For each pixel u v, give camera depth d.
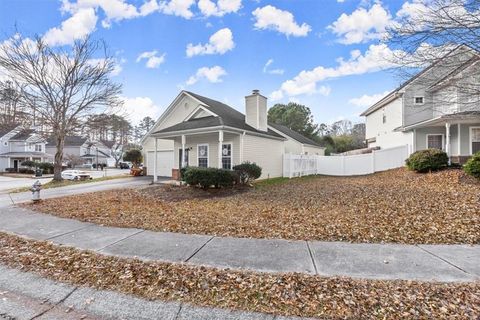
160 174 21.06
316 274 3.44
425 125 15.41
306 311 2.71
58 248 4.57
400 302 2.79
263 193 10.88
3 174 32.09
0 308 2.90
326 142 37.22
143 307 2.87
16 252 4.47
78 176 22.19
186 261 3.93
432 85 8.42
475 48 6.53
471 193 8.13
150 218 6.65
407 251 4.20
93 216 6.89
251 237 5.06
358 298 2.89
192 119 16.70
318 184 13.35
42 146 41.41
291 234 5.20
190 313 2.73
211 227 5.78
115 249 4.46
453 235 4.88
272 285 3.20
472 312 2.60
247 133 14.58
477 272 3.43
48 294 3.17
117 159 52.78
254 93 16.09
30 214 7.23
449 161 13.77
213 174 11.41
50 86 17.25
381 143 21.98
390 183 12.22
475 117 13.00
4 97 16.05
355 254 4.11
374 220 5.97
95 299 3.04
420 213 6.36
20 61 15.98
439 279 3.26
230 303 2.89
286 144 24.41
